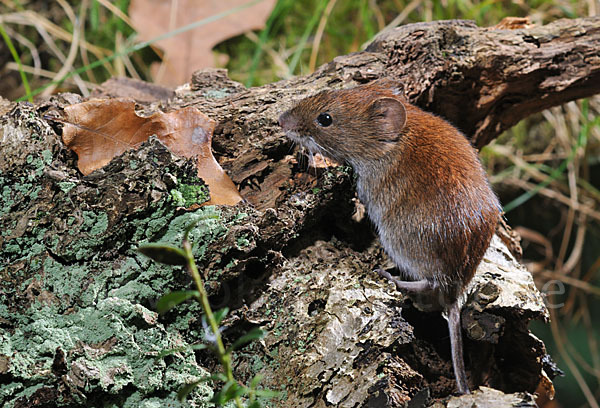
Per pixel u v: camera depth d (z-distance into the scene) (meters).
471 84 5.55
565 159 8.37
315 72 5.47
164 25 7.83
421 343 4.81
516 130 8.37
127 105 4.33
